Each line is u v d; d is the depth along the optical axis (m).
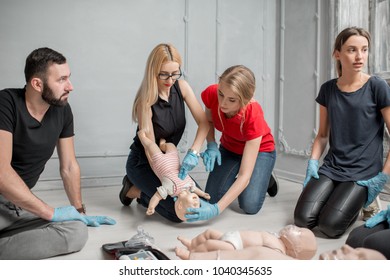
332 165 2.24
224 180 2.50
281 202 2.75
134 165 2.38
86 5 3.12
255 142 2.19
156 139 2.29
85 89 3.17
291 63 3.63
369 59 2.83
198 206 2.03
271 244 1.41
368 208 2.28
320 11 3.28
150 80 2.09
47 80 1.64
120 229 2.11
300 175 3.51
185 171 2.11
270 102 3.85
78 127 3.17
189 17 3.46
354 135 2.15
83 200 2.78
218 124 2.36
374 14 2.79
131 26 3.27
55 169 3.13
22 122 1.68
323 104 2.33
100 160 3.28
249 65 3.75
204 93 2.37
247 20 3.71
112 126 3.28
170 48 2.09
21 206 1.64
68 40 3.08
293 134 3.62
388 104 2.04
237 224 2.22
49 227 1.67
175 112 2.25
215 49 3.59
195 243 1.55
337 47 2.12
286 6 3.67
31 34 2.97
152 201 2.02
